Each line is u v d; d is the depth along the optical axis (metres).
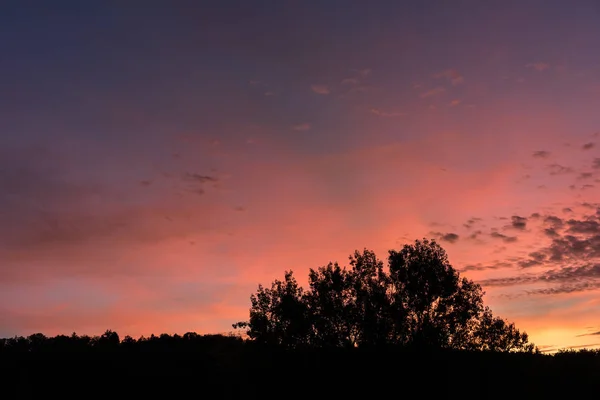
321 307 42.00
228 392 42.88
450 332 41.56
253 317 42.97
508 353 44.62
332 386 40.41
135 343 60.44
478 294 42.19
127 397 44.12
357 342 41.69
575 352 46.91
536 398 40.66
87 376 48.41
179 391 44.03
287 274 43.62
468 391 40.34
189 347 56.47
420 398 39.59
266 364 42.59
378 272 42.91
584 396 40.31
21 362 52.69
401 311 40.69
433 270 41.06
